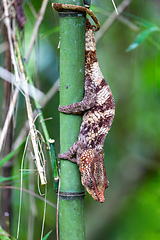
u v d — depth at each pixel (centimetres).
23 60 47
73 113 41
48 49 61
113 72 80
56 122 60
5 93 50
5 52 50
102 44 78
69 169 41
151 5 68
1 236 41
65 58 41
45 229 60
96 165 41
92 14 41
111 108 45
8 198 50
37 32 49
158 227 82
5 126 44
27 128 49
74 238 41
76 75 41
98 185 41
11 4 48
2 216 49
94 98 44
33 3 55
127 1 57
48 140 42
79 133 42
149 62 78
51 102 61
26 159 49
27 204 53
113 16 56
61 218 41
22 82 44
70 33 40
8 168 50
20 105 56
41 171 41
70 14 40
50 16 55
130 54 79
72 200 41
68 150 41
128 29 78
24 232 53
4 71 47
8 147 49
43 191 53
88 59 46
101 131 44
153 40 58
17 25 49
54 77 60
